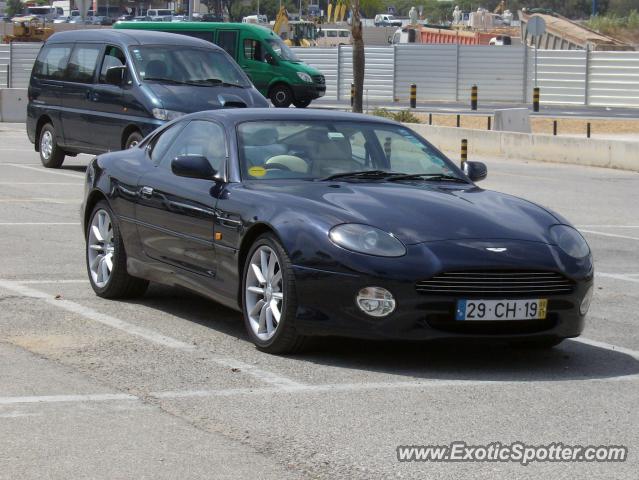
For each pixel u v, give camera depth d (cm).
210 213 995
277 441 707
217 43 4666
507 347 996
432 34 9244
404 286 858
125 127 2198
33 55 5972
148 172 1107
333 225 890
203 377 859
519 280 882
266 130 1055
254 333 947
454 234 892
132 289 1149
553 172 2938
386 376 875
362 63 4288
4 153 2839
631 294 1293
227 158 1025
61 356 917
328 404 792
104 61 2308
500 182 2627
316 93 4759
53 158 2470
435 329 870
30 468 653
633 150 3034
